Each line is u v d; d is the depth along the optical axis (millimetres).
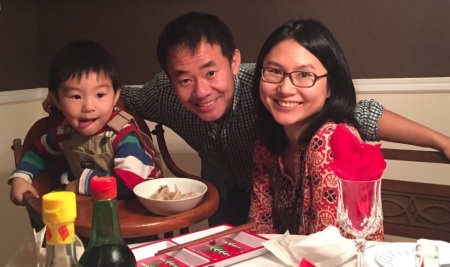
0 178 2275
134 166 1353
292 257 907
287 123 1224
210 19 1426
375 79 2059
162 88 1678
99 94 1402
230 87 1461
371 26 2033
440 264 858
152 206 1145
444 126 2006
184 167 2408
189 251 951
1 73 2262
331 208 1125
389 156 1432
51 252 620
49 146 1517
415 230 1354
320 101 1220
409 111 2043
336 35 2082
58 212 592
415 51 1999
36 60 2475
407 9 1980
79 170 1480
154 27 2332
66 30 2451
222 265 905
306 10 2105
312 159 1170
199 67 1376
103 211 656
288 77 1198
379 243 984
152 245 990
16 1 2332
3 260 2309
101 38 2418
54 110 1585
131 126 1437
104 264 655
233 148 1641
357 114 1471
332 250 878
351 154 767
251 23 2186
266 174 1372
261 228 1368
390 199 1388
